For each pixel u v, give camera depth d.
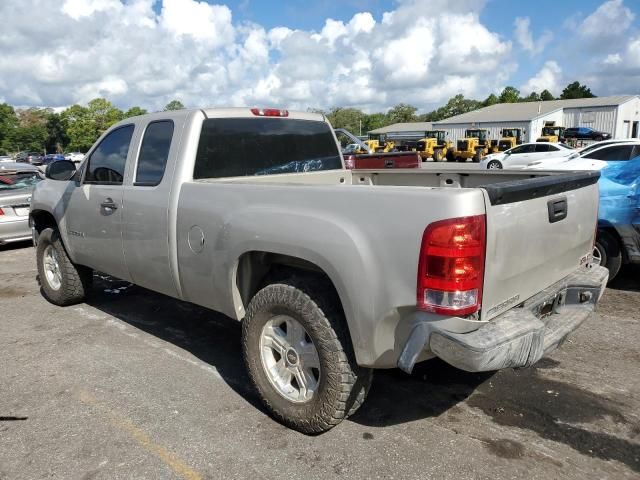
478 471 2.89
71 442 3.21
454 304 2.53
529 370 4.11
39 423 3.42
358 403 3.14
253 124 4.40
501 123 58.06
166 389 3.87
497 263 2.69
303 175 4.74
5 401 3.71
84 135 110.69
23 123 151.00
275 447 3.13
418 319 2.62
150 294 6.25
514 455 3.03
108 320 5.37
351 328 2.85
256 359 3.38
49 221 5.81
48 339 4.87
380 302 2.72
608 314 5.31
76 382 3.99
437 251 2.51
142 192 4.17
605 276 3.61
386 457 3.02
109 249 4.64
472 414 3.49
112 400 3.71
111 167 4.65
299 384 3.23
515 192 2.72
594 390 3.78
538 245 3.02
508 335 2.59
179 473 2.91
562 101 61.72
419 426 3.35
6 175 9.83
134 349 4.62
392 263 2.67
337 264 2.83
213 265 3.60
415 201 2.60
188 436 3.26
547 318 3.29
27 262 8.41
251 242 3.26
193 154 3.94
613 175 6.02
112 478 2.88
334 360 2.97
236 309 3.57
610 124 56.06
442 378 4.02
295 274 3.27
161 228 3.98
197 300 3.90
